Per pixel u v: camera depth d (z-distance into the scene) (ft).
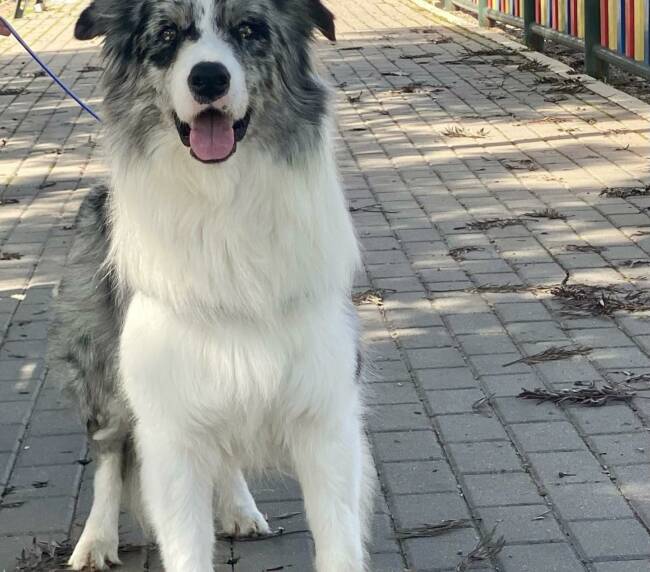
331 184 10.91
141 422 10.80
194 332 10.52
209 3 10.67
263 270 10.46
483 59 39.70
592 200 22.54
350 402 10.90
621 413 14.44
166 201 10.50
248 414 10.71
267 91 10.72
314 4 11.37
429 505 12.81
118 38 10.95
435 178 24.88
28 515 12.89
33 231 21.94
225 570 11.93
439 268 19.48
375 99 33.86
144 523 12.10
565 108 31.04
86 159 27.53
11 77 39.93
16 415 14.94
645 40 30.09
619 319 17.11
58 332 12.39
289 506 12.98
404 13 55.98
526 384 15.29
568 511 12.57
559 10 38.14
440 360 16.10
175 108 10.44
